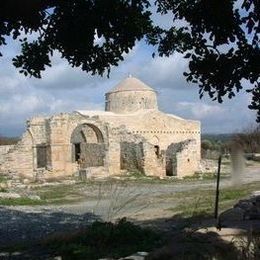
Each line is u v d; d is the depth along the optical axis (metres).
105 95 71.06
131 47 11.51
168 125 62.53
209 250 7.67
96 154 52.81
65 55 11.39
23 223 20.14
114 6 10.62
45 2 9.77
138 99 68.19
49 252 12.30
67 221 20.64
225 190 30.53
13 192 33.44
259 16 8.10
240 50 8.52
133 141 52.50
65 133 49.50
